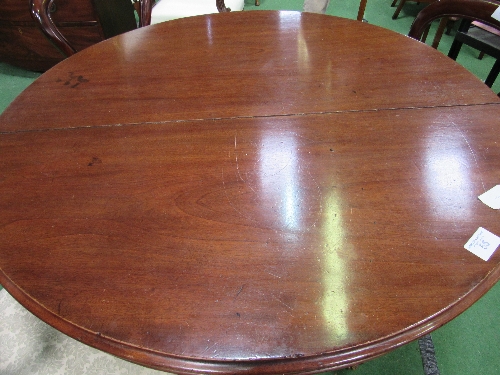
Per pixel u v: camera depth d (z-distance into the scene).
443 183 0.60
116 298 0.47
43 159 0.69
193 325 0.44
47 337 0.74
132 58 1.00
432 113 0.74
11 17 2.06
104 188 0.62
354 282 0.48
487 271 0.48
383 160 0.65
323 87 0.84
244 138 0.71
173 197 0.60
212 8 1.88
